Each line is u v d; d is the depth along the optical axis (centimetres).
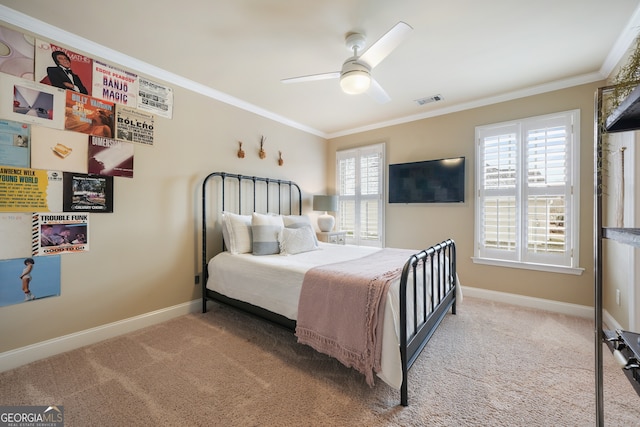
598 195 118
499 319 262
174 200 272
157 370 183
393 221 392
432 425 136
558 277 281
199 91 291
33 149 192
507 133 306
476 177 325
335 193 456
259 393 160
